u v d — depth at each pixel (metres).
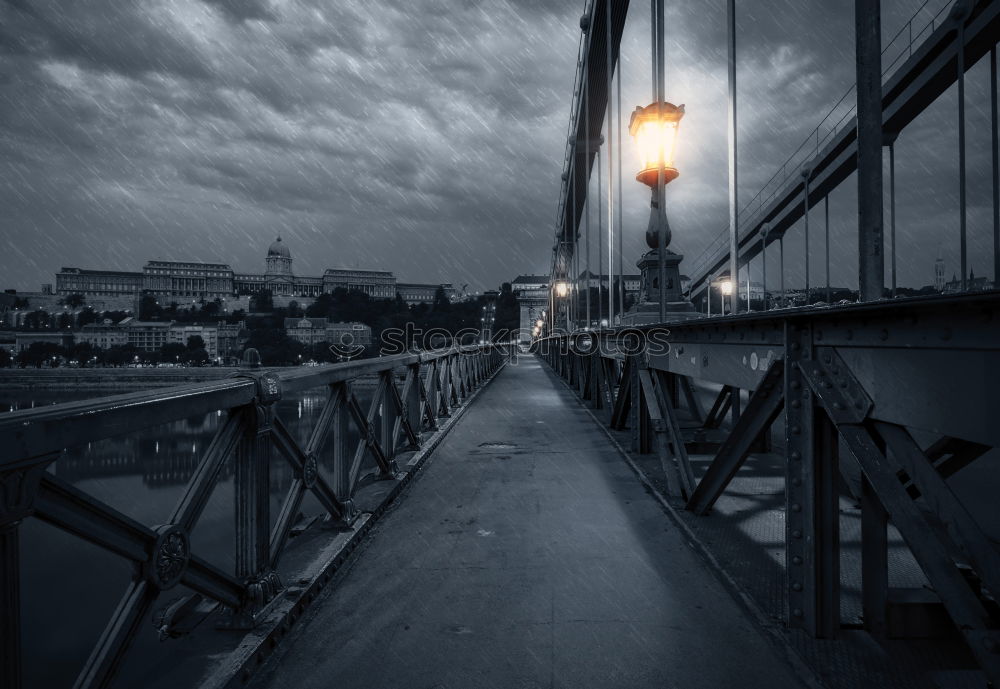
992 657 1.37
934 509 1.51
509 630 2.18
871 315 1.71
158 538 1.46
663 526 3.40
